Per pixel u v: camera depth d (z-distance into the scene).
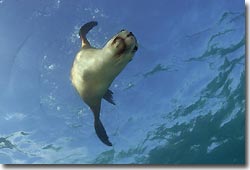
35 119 12.76
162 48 11.41
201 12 11.11
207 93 13.71
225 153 16.89
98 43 9.98
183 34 11.31
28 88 11.50
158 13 10.62
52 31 10.30
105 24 10.11
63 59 10.66
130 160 15.70
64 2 10.02
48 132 13.48
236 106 14.77
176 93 13.19
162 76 12.50
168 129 14.72
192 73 12.77
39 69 10.95
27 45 10.62
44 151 14.46
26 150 14.36
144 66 11.85
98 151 14.85
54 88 11.43
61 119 12.86
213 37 11.91
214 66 12.89
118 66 3.92
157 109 13.51
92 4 10.00
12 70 11.12
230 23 11.71
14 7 10.15
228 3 11.20
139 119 13.66
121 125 13.71
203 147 16.17
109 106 12.86
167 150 15.73
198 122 14.98
